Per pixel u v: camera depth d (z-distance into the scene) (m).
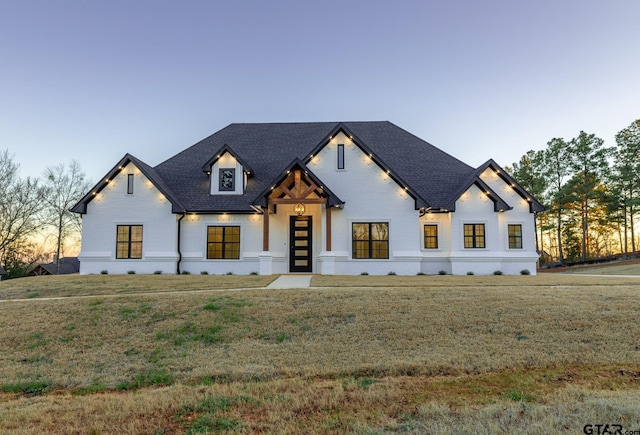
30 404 6.35
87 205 21.61
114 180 21.72
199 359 8.40
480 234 21.56
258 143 26.16
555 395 5.91
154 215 21.47
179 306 11.64
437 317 10.35
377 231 21.19
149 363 8.34
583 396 5.83
